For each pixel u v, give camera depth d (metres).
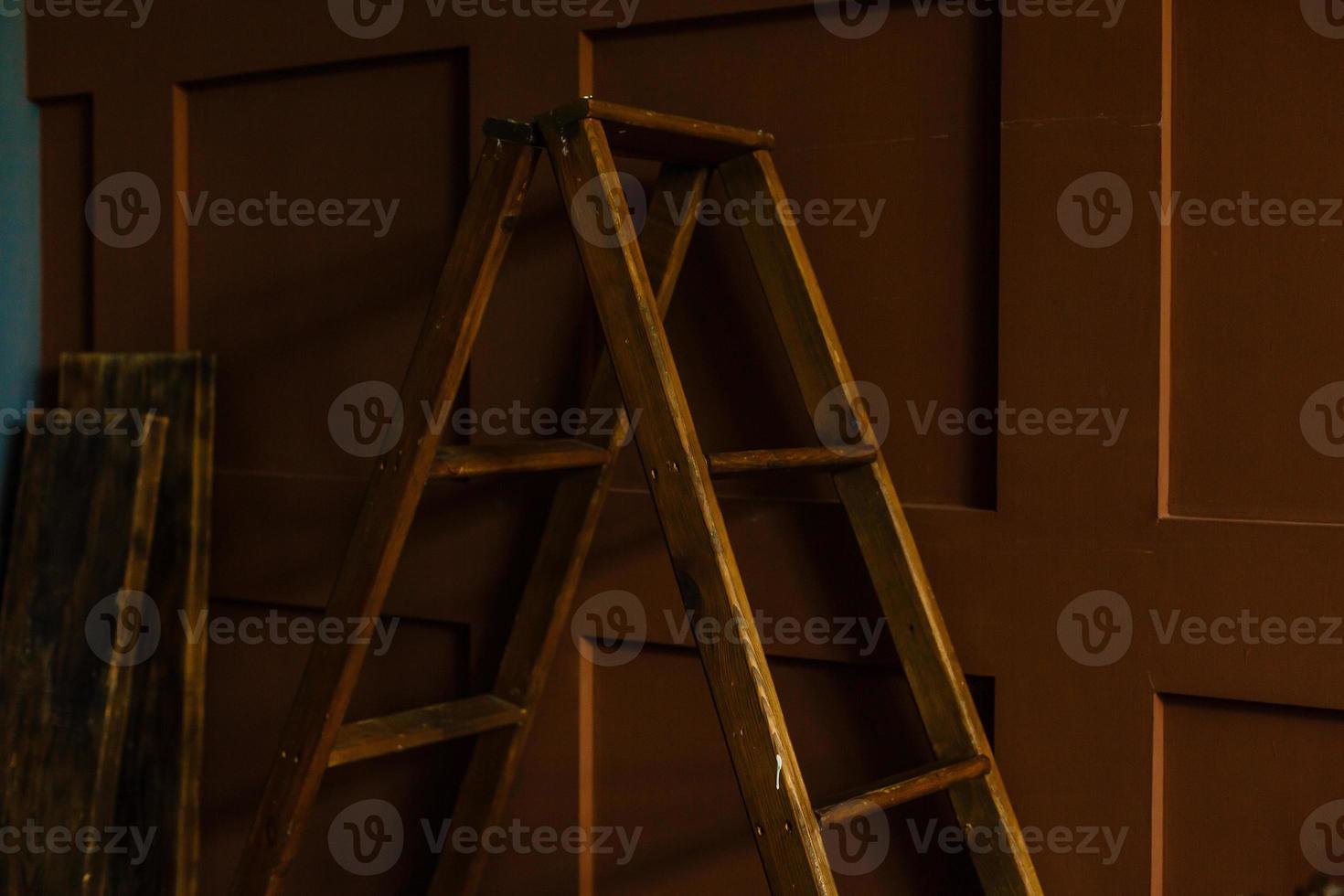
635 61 1.66
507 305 1.74
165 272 2.04
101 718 1.83
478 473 1.43
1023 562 1.44
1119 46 1.37
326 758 1.42
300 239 1.94
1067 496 1.42
